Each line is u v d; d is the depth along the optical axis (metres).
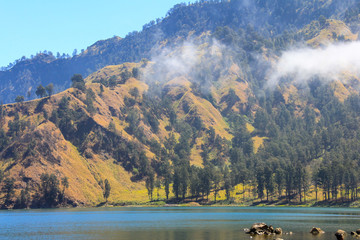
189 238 100.69
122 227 129.50
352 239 93.25
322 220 147.12
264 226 109.12
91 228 127.38
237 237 101.06
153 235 107.75
